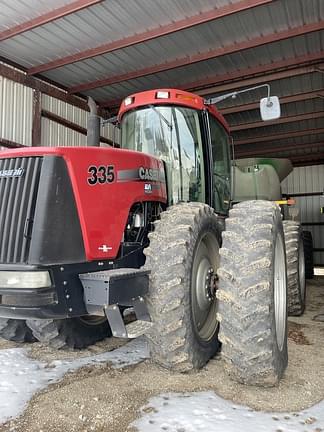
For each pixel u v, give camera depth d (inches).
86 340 127.3
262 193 267.6
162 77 323.3
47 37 261.7
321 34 260.4
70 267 87.5
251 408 85.1
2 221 87.8
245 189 268.5
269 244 96.8
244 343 92.0
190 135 138.7
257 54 288.4
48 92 319.3
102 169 96.0
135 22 245.0
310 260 379.9
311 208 591.2
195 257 107.0
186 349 99.3
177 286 97.6
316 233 587.2
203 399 88.8
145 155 112.7
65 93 337.1
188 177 138.1
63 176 88.8
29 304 81.5
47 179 87.1
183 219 105.7
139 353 122.6
